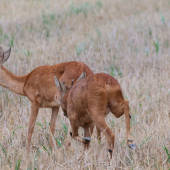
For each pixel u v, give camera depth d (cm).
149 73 3403
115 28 5241
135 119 2406
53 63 3816
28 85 2281
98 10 6938
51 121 2306
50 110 2678
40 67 2300
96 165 1759
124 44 4506
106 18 6266
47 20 6166
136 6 7175
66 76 2184
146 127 2209
